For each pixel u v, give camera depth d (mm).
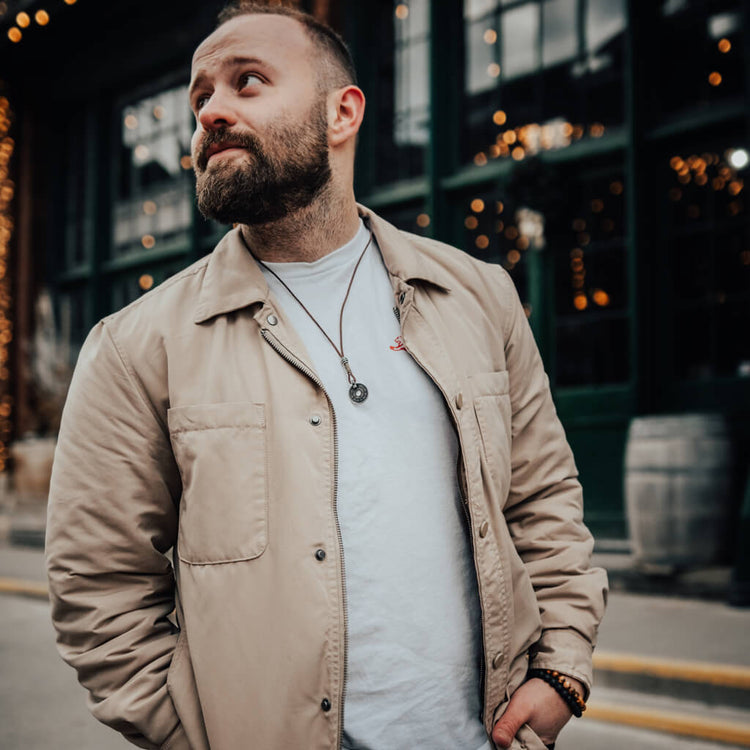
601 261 8062
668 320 7668
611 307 7992
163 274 13188
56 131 15086
